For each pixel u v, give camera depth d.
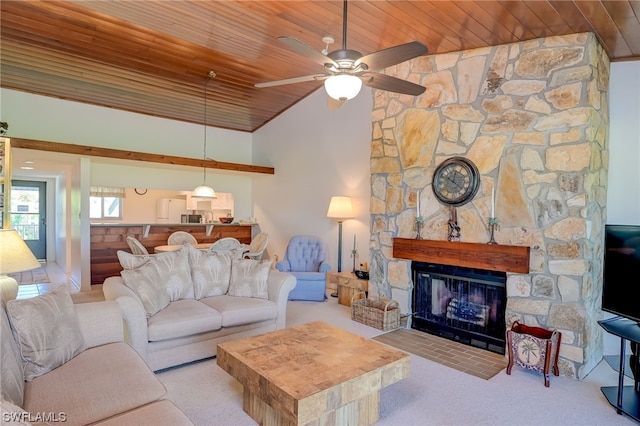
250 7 3.48
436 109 4.00
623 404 2.54
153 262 3.49
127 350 2.29
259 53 4.71
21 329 1.91
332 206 5.48
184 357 3.12
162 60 4.91
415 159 4.18
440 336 4.00
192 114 6.95
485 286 3.71
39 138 5.71
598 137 3.24
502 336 3.57
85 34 4.22
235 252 4.28
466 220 3.76
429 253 4.02
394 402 2.62
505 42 3.47
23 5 3.66
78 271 6.04
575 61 3.11
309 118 6.54
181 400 2.62
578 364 3.04
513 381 2.97
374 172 4.62
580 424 2.38
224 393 2.72
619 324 2.76
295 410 1.86
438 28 3.32
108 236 6.27
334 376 2.11
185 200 9.10
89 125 6.18
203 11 3.64
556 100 3.21
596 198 3.26
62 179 8.27
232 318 3.36
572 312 3.10
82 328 2.32
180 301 3.49
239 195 8.08
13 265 2.31
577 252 3.08
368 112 5.51
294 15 3.53
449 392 2.78
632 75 3.45
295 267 6.00
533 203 3.32
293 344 2.58
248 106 6.78
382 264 4.52
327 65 2.52
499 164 3.54
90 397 1.73
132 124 6.62
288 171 7.05
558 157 3.19
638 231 2.65
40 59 4.78
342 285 5.28
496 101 3.56
